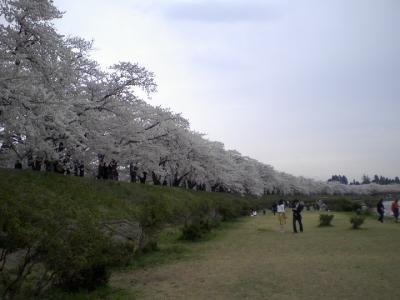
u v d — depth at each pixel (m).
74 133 18.20
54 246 7.36
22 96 12.66
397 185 163.88
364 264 11.50
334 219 31.28
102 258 9.13
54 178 18.36
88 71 20.91
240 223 31.33
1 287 7.55
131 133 25.11
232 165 62.97
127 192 22.89
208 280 10.23
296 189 125.00
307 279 9.77
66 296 8.35
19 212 8.43
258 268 11.56
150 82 22.45
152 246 15.53
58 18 15.88
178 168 43.03
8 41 14.74
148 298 8.62
